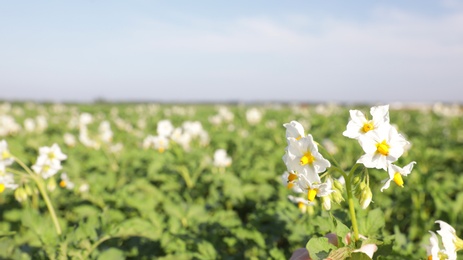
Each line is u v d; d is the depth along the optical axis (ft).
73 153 5.23
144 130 8.27
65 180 2.62
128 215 2.75
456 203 2.78
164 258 1.98
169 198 3.10
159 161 3.82
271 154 4.84
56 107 16.10
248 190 3.23
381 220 1.41
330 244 1.11
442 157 4.81
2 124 6.89
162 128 3.92
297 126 1.20
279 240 2.22
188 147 4.57
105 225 1.93
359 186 1.16
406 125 9.80
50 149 2.17
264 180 3.63
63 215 3.10
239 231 2.15
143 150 4.80
